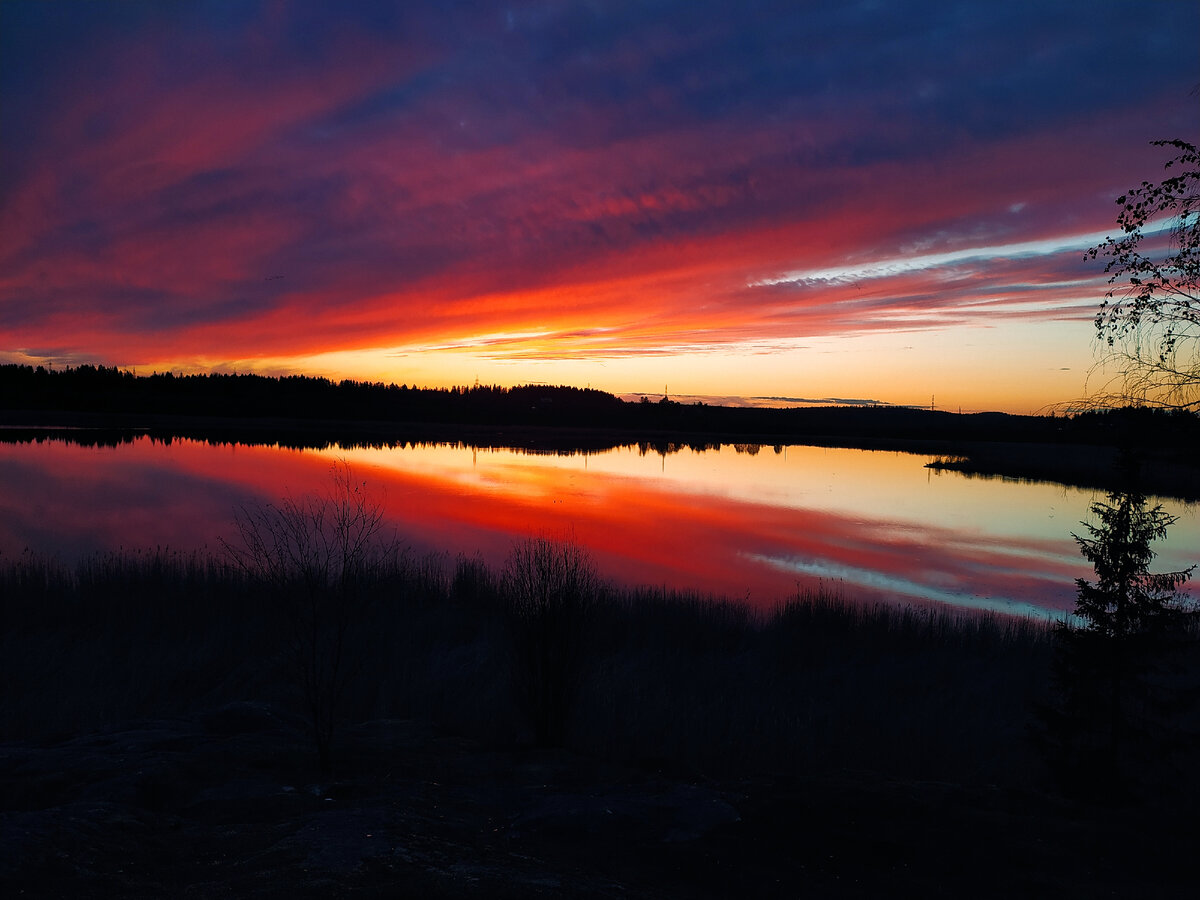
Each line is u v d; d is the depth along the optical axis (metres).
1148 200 6.27
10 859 3.21
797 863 3.96
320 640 10.06
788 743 8.00
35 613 12.47
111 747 5.55
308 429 97.75
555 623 7.11
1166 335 6.27
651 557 21.70
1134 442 6.34
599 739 7.46
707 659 11.87
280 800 4.57
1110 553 6.22
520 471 46.84
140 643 11.05
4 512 25.83
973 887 3.77
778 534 26.02
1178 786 7.02
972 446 83.75
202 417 114.06
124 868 3.37
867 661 12.18
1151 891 3.79
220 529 22.64
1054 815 4.84
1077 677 6.41
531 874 3.49
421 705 8.52
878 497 38.03
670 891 3.58
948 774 7.70
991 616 14.16
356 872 3.27
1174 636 6.98
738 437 112.19
